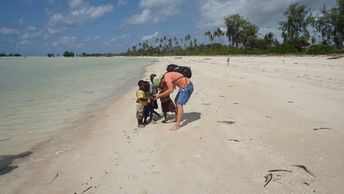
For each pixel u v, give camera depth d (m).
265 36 48.41
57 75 15.80
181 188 2.70
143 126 4.61
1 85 11.05
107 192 2.71
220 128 4.32
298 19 39.34
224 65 19.09
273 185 2.66
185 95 4.36
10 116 5.79
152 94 4.81
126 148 3.75
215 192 2.61
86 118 5.51
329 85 8.08
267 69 14.21
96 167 3.25
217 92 7.50
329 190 2.55
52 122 5.27
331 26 35.72
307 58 23.59
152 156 3.43
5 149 3.95
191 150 3.54
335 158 3.15
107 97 7.85
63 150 3.83
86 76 14.84
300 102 5.88
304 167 2.93
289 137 3.83
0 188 2.88
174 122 4.78
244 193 2.57
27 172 3.21
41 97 8.08
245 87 8.14
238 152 3.40
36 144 4.12
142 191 2.69
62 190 2.79
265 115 4.98
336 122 4.43
